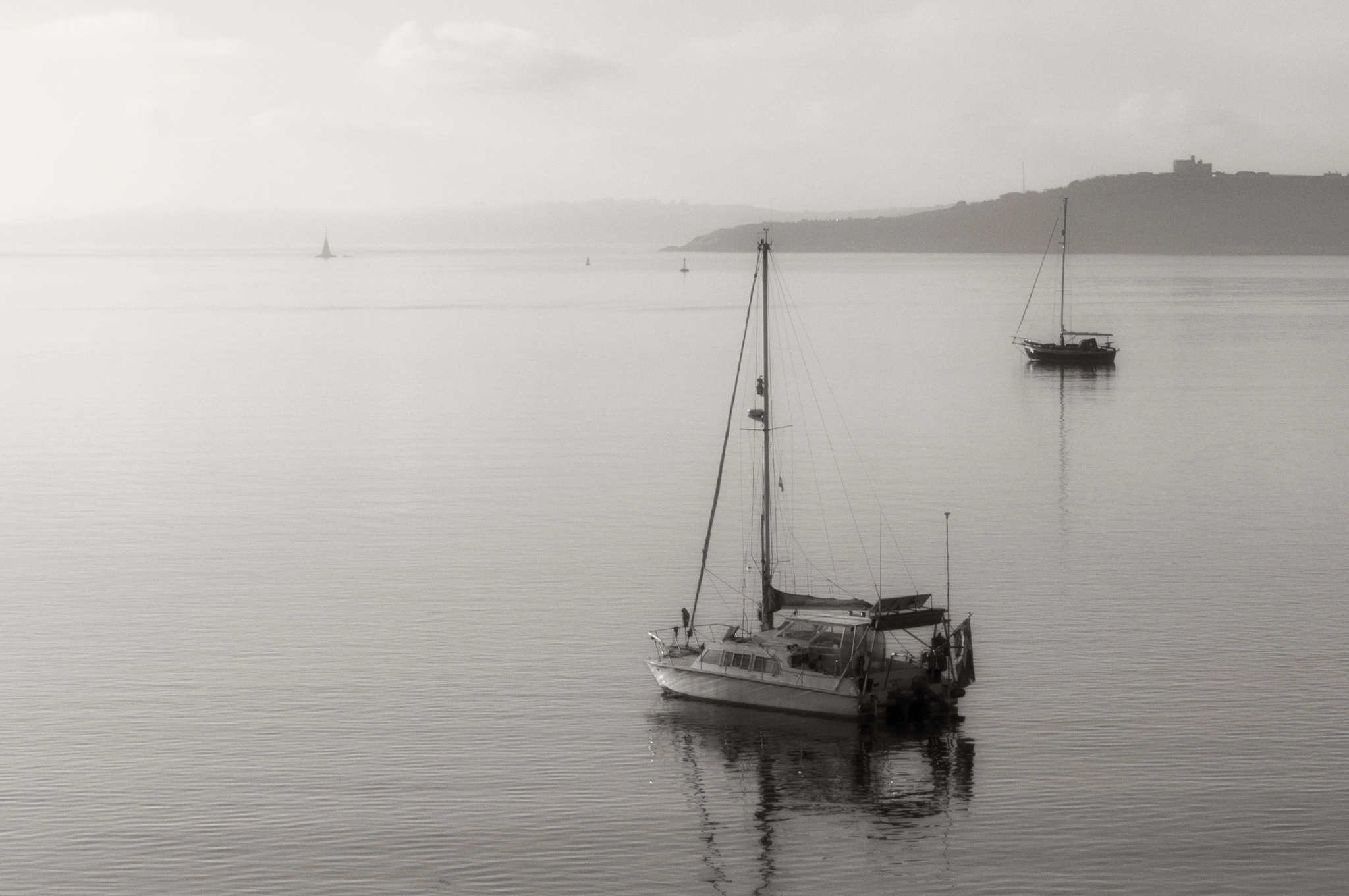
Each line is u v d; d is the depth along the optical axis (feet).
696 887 160.04
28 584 278.67
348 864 164.04
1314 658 227.81
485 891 158.81
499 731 202.18
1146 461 416.26
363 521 333.42
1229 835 168.55
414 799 180.24
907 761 191.42
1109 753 191.83
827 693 204.74
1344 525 325.01
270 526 329.11
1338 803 175.73
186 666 228.84
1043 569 286.66
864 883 161.07
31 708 210.38
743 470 402.93
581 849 168.25
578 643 240.53
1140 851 165.68
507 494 365.61
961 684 207.21
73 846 167.63
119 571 287.69
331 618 255.09
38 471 406.82
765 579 231.30
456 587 274.57
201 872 161.99
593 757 193.67
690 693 214.48
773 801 180.55
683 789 183.62
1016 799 179.42
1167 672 221.87
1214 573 281.33
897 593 271.28
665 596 269.85
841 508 349.82
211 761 191.11
